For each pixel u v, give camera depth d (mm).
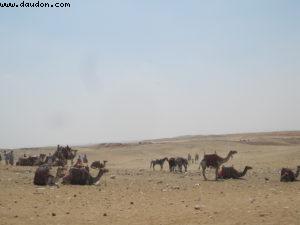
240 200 18344
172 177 33031
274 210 15156
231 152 30672
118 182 27750
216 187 24500
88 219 14758
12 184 24969
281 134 171750
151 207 17047
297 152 59875
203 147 95000
